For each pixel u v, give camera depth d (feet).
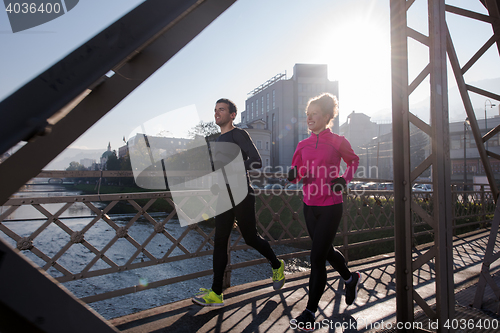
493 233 7.50
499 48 7.39
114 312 7.79
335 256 6.82
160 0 1.67
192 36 2.00
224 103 6.68
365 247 23.67
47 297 1.19
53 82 1.28
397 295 5.22
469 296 8.21
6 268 1.09
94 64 1.39
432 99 5.00
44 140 1.67
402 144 5.26
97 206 6.98
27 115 1.18
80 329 1.27
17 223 7.31
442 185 4.99
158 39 1.88
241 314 6.72
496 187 7.96
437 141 4.91
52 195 6.29
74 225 6.66
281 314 6.75
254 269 15.46
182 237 8.04
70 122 1.73
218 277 7.06
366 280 9.37
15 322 1.11
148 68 1.86
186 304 7.23
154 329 5.94
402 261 5.20
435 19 5.05
